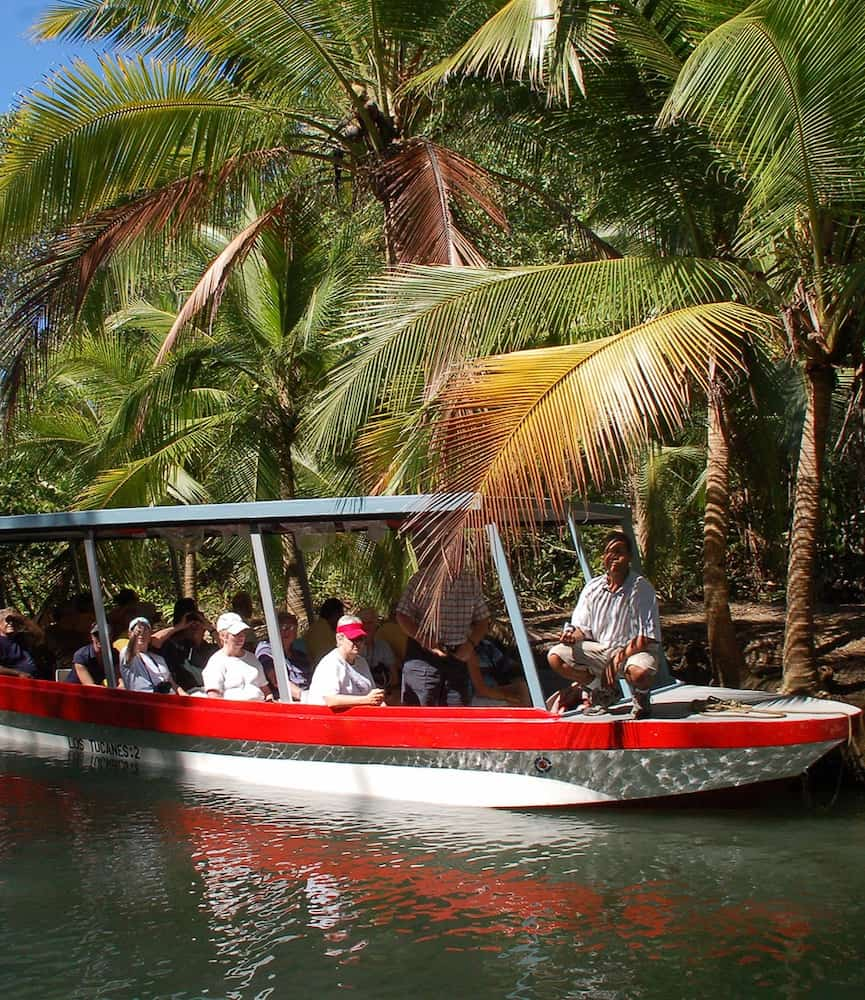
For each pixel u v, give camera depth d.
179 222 12.05
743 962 5.31
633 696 7.64
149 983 5.16
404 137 11.56
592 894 6.18
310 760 8.38
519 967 5.28
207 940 5.62
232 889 6.30
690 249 10.85
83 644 11.09
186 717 8.95
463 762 7.84
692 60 7.72
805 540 10.16
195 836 7.28
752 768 7.44
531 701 7.83
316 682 8.47
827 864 6.65
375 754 8.12
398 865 6.67
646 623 7.67
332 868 6.63
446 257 10.02
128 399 13.57
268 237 13.35
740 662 11.43
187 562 12.38
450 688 8.25
